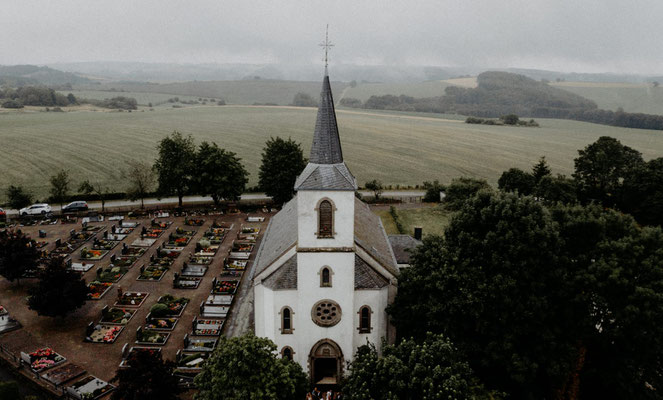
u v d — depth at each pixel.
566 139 195.75
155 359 33.91
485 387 39.78
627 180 85.62
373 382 32.03
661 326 34.94
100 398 39.22
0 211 84.56
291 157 91.88
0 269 56.09
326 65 36.34
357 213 53.66
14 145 154.25
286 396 33.91
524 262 37.44
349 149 166.88
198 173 90.38
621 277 36.78
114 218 84.75
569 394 39.81
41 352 44.41
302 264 39.72
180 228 79.75
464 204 43.75
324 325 41.44
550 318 39.16
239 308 54.47
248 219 85.75
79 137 172.00
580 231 41.72
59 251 68.81
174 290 58.50
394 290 44.72
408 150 167.62
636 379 37.31
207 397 32.72
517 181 95.50
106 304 54.62
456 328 39.06
